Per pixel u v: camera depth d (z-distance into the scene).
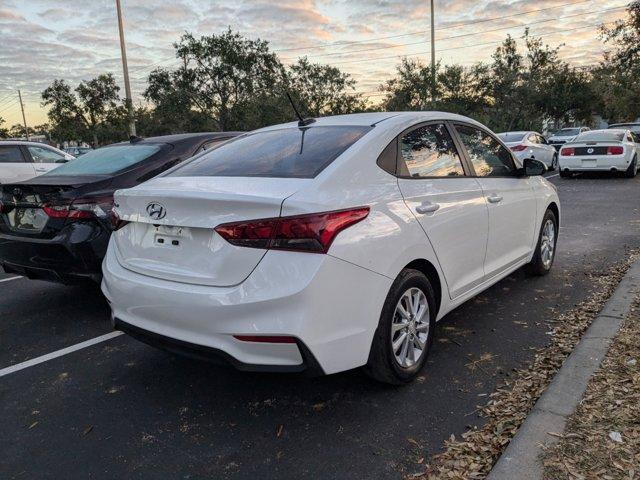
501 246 4.43
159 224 3.03
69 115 31.12
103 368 3.86
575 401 2.89
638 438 2.54
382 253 2.98
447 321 4.47
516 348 3.87
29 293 5.81
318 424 3.01
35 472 2.68
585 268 5.84
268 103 33.28
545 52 34.78
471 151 4.20
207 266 2.83
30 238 4.62
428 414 3.05
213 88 33.72
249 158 3.48
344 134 3.45
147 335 3.09
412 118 3.70
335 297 2.75
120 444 2.90
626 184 13.79
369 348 2.99
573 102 41.88
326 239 2.70
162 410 3.24
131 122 28.70
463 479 2.45
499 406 3.07
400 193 3.25
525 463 2.42
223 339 2.75
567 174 15.95
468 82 34.75
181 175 3.48
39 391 3.53
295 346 2.67
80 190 4.54
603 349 3.49
